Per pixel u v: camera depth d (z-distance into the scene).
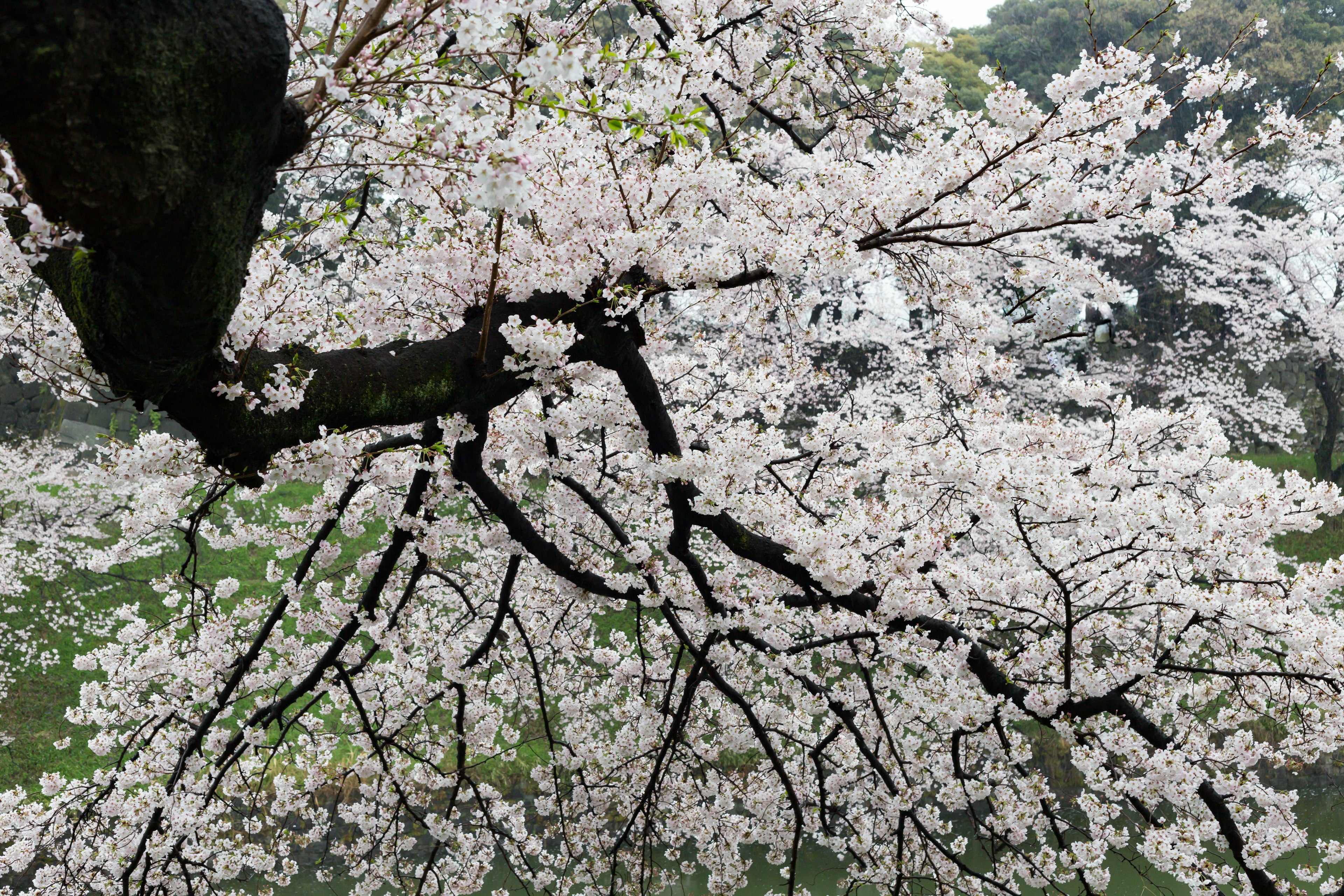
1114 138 3.86
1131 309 21.61
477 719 6.32
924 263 4.78
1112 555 5.23
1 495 14.63
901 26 5.53
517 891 9.23
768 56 5.68
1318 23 23.88
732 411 5.44
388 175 2.34
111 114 1.83
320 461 3.04
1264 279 20.41
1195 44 22.66
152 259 2.03
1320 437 22.50
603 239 3.64
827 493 5.45
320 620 5.62
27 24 1.70
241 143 2.07
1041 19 24.23
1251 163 13.66
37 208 1.85
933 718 5.47
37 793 11.16
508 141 2.29
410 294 4.11
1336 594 11.41
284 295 2.84
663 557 5.72
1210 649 5.79
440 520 5.45
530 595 6.69
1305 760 5.16
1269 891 4.50
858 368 18.23
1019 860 5.19
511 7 2.14
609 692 7.11
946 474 4.68
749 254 4.00
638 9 5.03
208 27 1.90
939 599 4.98
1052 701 4.59
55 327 3.40
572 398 4.71
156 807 5.23
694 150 3.60
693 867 6.73
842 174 4.04
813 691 5.22
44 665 12.92
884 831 6.29
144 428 18.06
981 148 3.85
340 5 2.26
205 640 5.43
